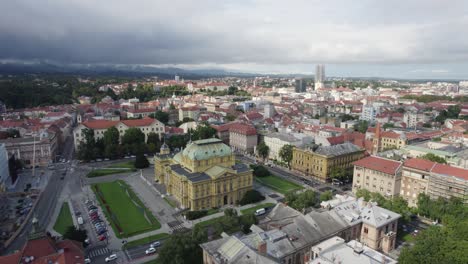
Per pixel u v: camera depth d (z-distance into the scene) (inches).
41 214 6343.5
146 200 7012.8
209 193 6599.4
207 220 6097.4
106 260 4744.1
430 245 4015.8
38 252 3668.8
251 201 6870.1
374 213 4909.0
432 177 6382.9
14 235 5423.2
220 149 7150.6
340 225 4640.8
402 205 5748.0
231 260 3511.3
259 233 4121.6
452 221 4859.7
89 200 6988.2
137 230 5669.3
